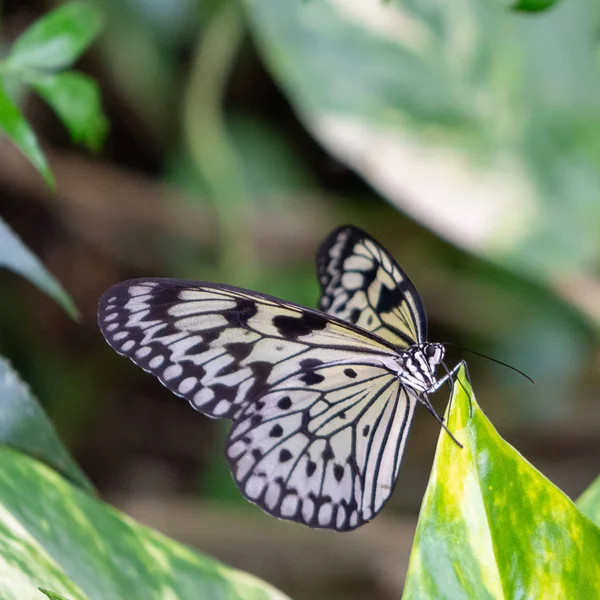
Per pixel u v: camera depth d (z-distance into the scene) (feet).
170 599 2.68
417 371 2.77
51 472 2.71
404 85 3.19
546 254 3.12
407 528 3.40
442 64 3.22
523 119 3.20
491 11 3.24
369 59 3.19
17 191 3.38
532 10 2.71
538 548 2.58
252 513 3.36
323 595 3.35
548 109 3.20
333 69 3.18
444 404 3.25
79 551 2.67
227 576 2.72
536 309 3.40
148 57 3.36
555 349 3.39
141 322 2.71
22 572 2.61
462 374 2.58
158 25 3.34
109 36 3.34
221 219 3.34
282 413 2.77
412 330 2.78
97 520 2.70
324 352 2.77
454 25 3.23
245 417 2.76
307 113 3.15
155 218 3.40
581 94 3.21
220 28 3.30
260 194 3.38
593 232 3.14
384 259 2.78
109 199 3.39
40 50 2.77
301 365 2.76
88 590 2.65
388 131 3.16
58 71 2.79
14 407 2.72
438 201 3.14
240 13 3.29
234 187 3.34
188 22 3.34
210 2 3.32
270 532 3.35
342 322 2.74
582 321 3.38
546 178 3.17
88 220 3.40
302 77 3.16
